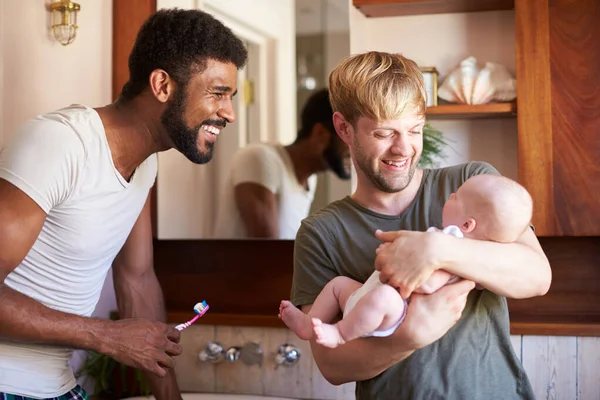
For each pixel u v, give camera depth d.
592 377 1.95
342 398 2.08
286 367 2.13
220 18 2.43
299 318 1.35
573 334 1.95
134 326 1.47
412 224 1.38
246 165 2.40
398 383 1.32
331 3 2.37
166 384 1.79
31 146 1.38
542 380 1.98
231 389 2.18
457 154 2.27
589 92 2.04
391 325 1.21
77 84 2.32
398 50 2.33
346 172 2.35
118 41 2.36
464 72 2.19
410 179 1.34
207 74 1.47
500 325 1.34
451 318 1.20
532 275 1.22
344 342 1.22
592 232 2.03
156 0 2.37
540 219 2.05
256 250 2.39
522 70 2.07
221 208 2.40
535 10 2.06
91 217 1.47
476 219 1.28
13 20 2.12
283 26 2.40
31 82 2.18
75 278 1.52
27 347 1.47
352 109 1.33
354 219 1.42
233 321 2.16
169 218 2.41
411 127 1.30
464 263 1.18
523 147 2.06
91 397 2.29
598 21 2.04
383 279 1.22
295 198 2.38
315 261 1.42
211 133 1.53
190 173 2.41
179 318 2.22
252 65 2.42
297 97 2.39
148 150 1.54
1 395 1.43
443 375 1.30
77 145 1.41
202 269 2.43
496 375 1.31
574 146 2.04
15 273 1.46
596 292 2.18
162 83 1.47
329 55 2.37
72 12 2.21
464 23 2.28
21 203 1.34
